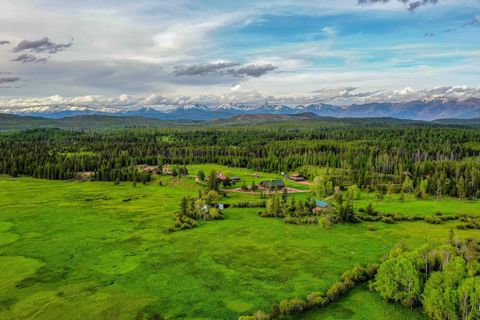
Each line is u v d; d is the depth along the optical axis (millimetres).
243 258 99625
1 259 99250
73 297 78062
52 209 156375
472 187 188125
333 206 149500
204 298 77438
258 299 77000
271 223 135500
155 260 98375
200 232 124000
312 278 86875
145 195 189500
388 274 77938
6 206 161125
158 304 75062
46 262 97312
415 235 120000
